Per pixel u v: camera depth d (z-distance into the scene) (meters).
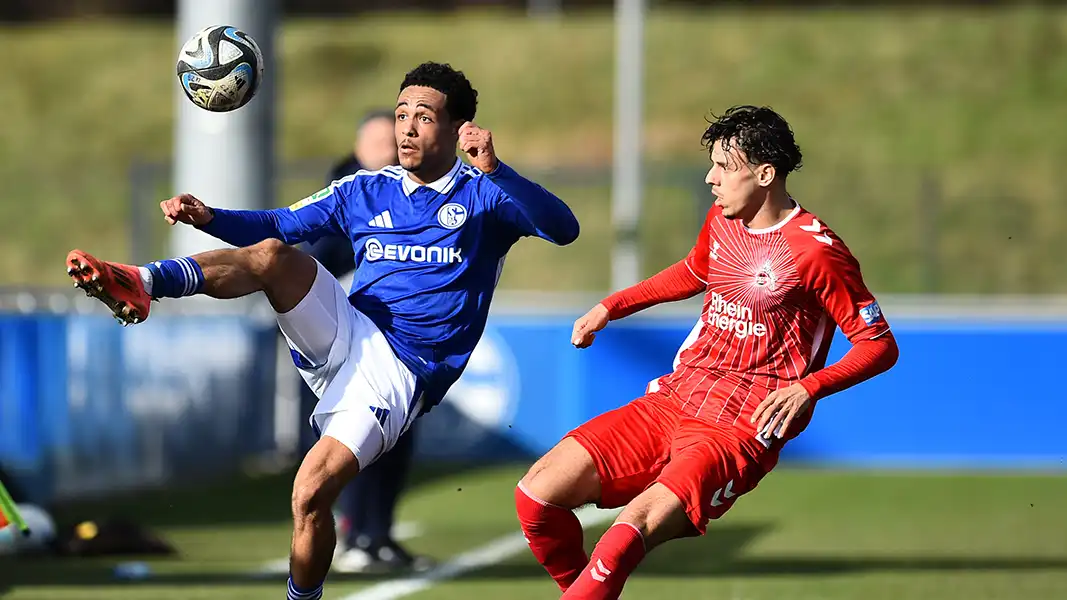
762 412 15.75
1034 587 24.36
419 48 99.69
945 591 23.89
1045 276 71.81
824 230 16.09
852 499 35.09
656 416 16.92
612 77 94.94
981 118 90.19
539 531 16.84
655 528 15.67
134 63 101.12
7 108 96.56
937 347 39.94
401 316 17.66
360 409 16.97
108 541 27.28
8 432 29.34
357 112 94.25
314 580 16.80
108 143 93.25
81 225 83.25
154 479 34.94
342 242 26.73
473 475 39.06
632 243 56.69
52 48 102.94
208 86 17.59
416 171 17.58
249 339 39.12
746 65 95.69
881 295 68.44
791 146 16.20
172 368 35.69
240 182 42.00
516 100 93.12
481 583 24.73
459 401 40.69
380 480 26.25
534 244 72.12
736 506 34.25
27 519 27.22
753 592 23.81
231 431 38.50
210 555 27.45
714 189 16.36
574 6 109.44
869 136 88.94
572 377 40.25
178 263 16.20
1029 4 102.81
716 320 16.77
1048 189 81.25
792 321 16.34
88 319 32.34
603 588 15.48
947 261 72.62
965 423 39.97
